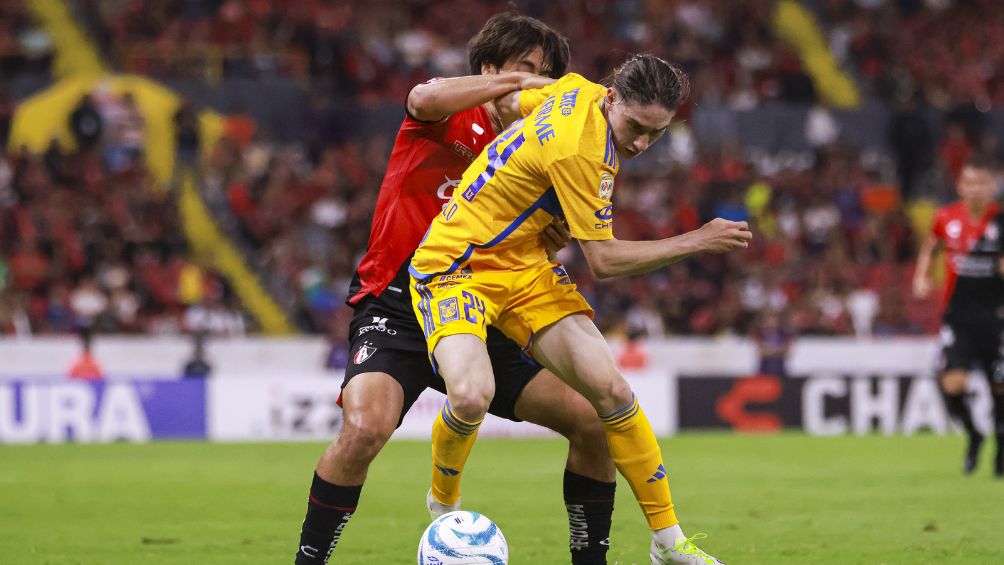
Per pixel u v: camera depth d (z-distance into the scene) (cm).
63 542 2436
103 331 6281
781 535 2473
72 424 5262
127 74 8412
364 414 1758
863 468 3944
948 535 2458
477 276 1825
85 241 6694
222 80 8069
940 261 7594
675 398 5616
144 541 2431
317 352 6238
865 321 7044
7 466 4109
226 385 5400
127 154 7419
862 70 9469
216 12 8675
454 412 1775
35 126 7456
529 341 1848
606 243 1775
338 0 8962
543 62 2006
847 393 5666
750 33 9225
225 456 4503
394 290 1909
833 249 7469
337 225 7300
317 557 1770
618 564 2102
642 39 9000
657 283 6900
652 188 7631
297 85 8119
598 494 1873
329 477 1753
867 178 8300
